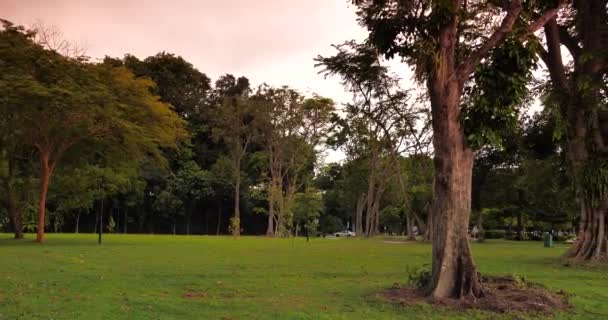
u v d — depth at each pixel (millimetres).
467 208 10758
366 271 16016
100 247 25328
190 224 68688
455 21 11250
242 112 55062
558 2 12734
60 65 26297
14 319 8336
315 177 62719
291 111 52906
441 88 11016
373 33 11867
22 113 25828
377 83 31703
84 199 38031
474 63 11008
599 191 20969
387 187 56562
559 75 22422
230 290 11820
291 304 10039
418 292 10961
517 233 55312
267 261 19078
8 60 25547
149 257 19938
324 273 15391
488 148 31641
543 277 15430
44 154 29375
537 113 27641
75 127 27359
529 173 37094
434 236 10789
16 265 15992
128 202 60531
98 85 27031
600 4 21812
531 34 10836
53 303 9680
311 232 55094
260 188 57750
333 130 50969
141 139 29422
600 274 16562
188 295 11008
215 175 62719
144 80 30734
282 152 53688
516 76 10508
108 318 8469
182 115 65062
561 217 53594
